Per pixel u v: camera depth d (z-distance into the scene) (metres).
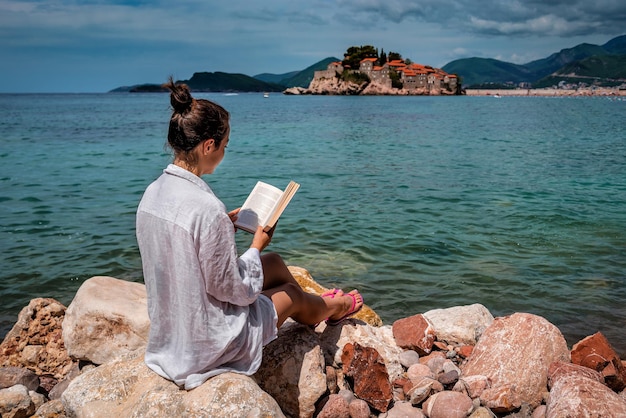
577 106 87.81
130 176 16.02
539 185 14.28
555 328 4.09
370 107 79.38
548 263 7.75
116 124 42.59
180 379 2.78
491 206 11.61
